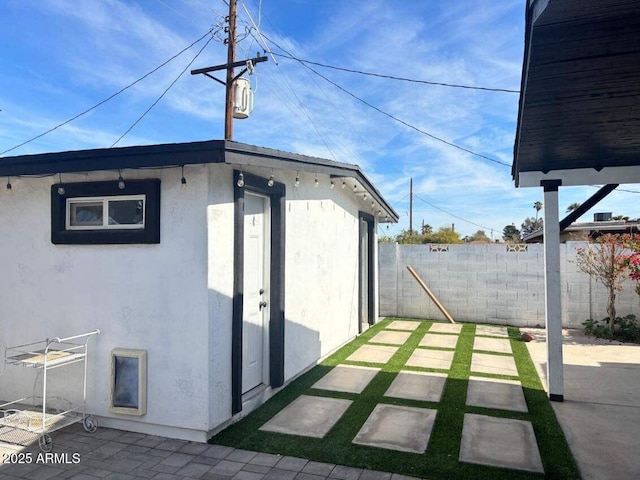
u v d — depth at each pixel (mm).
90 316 4492
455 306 11086
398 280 11656
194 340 4090
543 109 3455
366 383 5852
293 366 6012
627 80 2973
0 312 4895
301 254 6328
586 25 2330
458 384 5770
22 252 4809
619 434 4172
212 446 3943
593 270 9258
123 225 4457
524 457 3689
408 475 3404
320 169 5969
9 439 4086
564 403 5035
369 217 10414
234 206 4496
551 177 5184
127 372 4309
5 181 4887
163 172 4254
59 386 4602
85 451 3863
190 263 4125
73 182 4566
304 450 3842
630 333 8695
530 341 8594
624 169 4996
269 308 5496
